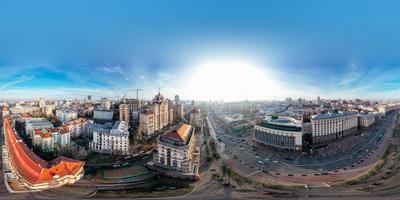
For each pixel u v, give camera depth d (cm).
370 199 16912
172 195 18212
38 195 18200
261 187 19688
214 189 19325
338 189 18950
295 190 18925
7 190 19175
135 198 17650
